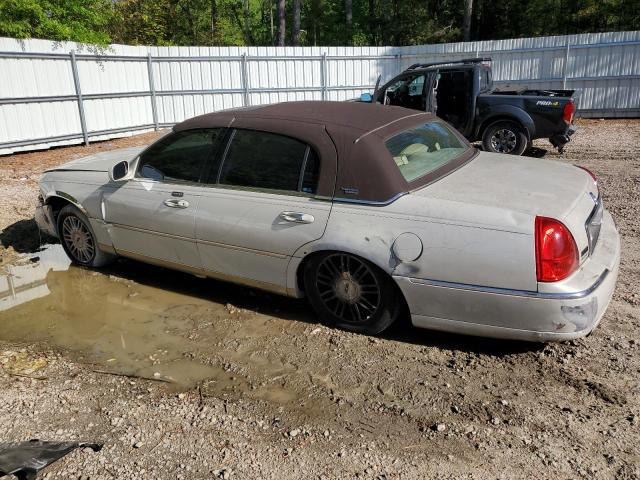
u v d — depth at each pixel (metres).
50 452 2.89
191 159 4.70
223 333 4.34
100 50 14.99
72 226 5.73
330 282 4.16
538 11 29.95
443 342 4.04
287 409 3.36
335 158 3.98
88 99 14.80
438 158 4.36
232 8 39.56
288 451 2.99
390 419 3.23
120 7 27.56
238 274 4.54
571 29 29.53
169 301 4.97
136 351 4.14
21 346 4.28
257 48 17.69
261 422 3.25
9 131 13.02
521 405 3.29
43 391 3.64
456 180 4.03
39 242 6.67
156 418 3.32
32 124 13.48
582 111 17.47
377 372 3.70
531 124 10.52
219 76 17.55
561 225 3.39
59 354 4.14
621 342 3.87
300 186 4.12
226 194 4.44
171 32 32.69
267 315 4.59
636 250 5.64
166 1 30.66
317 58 18.39
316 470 2.84
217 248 4.55
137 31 28.41
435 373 3.66
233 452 3.00
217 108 17.80
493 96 10.70
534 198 3.66
